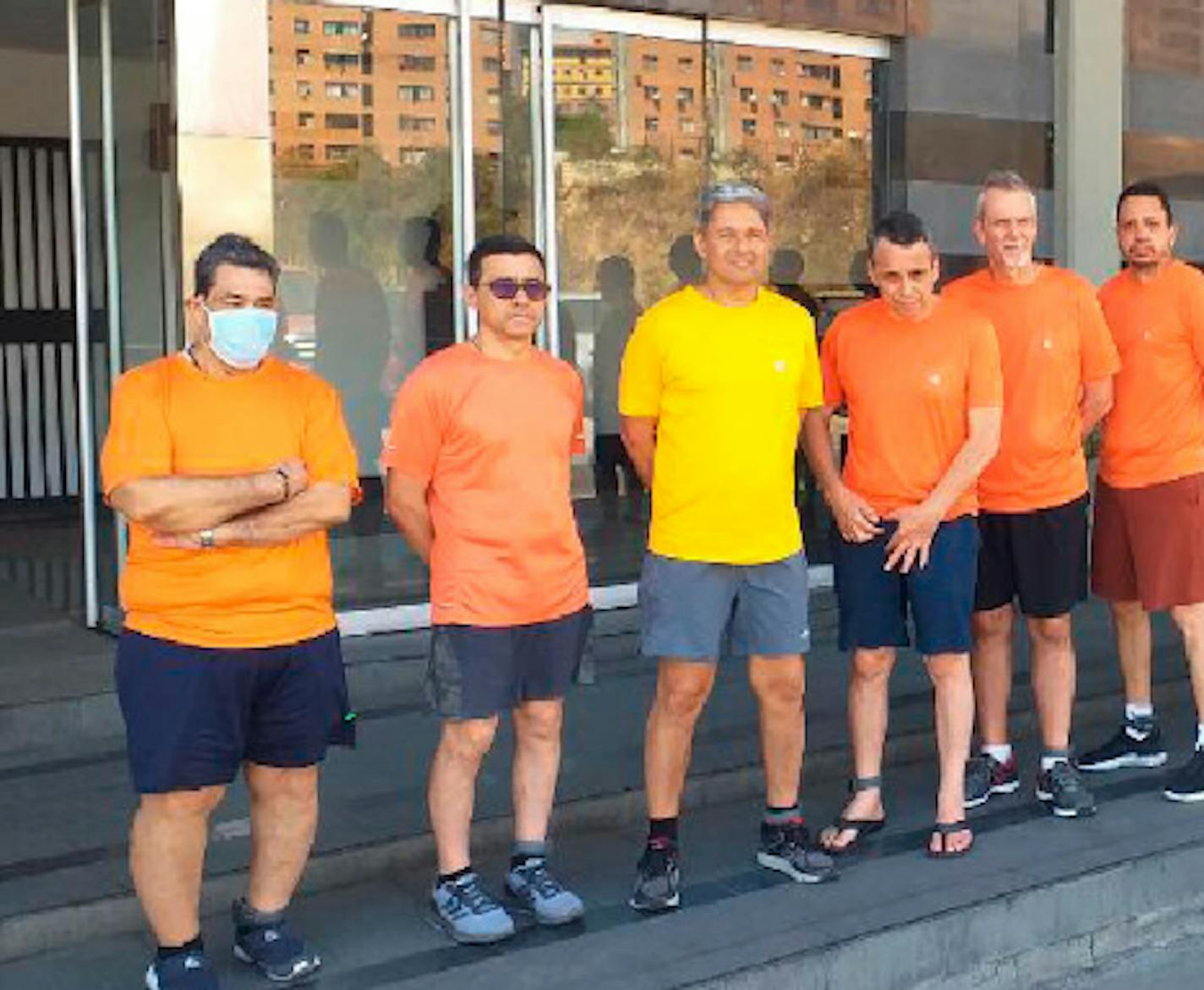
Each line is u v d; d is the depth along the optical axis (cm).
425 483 369
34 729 512
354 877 405
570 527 377
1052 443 451
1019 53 786
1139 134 832
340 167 621
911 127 751
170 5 560
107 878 382
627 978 344
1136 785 494
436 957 358
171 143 567
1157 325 474
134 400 320
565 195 677
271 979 342
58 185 1003
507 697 367
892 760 518
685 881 408
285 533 323
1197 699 480
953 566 416
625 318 697
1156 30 833
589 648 388
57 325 1013
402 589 644
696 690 391
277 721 336
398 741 512
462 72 645
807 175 736
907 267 409
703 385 380
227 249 321
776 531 391
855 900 391
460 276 654
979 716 479
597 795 453
